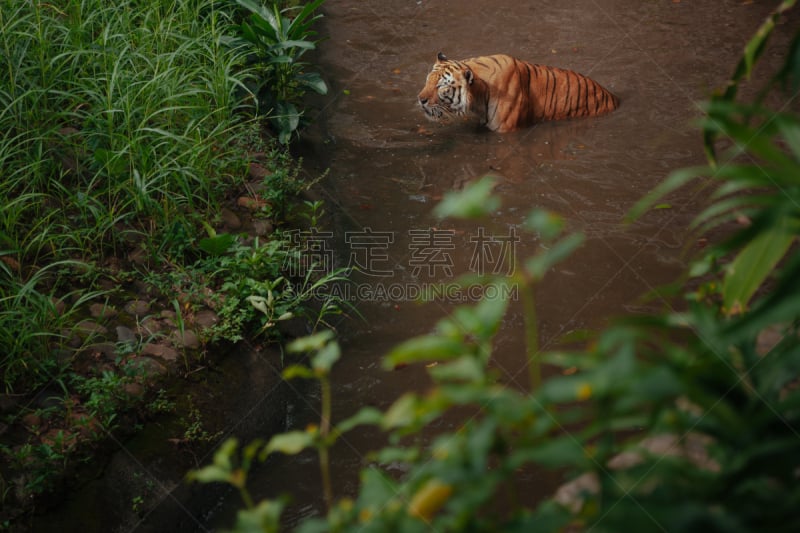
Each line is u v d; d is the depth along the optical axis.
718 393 1.89
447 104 9.21
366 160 8.58
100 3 7.93
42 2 8.05
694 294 3.09
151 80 7.09
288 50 8.84
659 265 6.69
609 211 7.50
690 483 1.75
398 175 8.31
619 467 2.93
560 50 11.05
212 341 5.59
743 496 1.71
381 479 1.84
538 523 1.67
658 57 10.66
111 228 6.27
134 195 6.38
